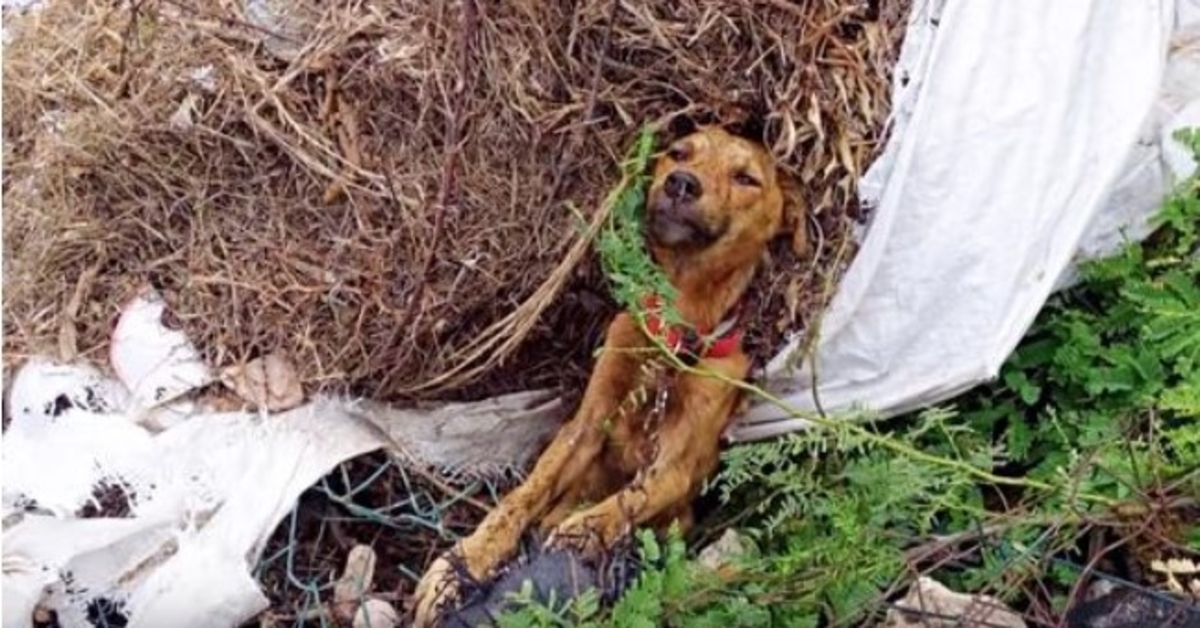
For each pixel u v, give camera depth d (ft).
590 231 7.97
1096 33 8.22
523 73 8.05
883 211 8.11
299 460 8.11
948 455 8.13
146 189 8.38
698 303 8.14
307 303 8.21
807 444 7.93
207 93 8.30
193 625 7.80
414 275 8.07
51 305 8.39
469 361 8.18
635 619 7.43
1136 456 7.82
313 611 8.05
